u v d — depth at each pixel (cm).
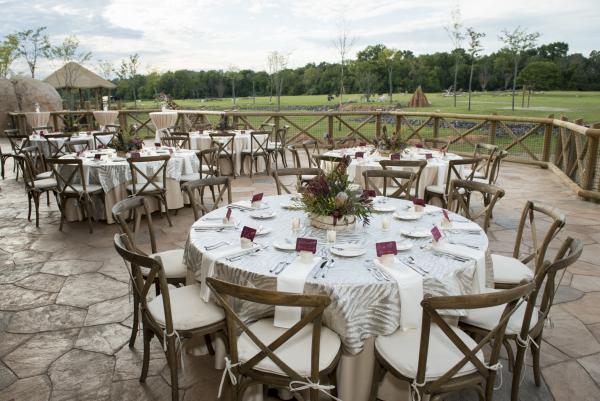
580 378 229
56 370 237
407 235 244
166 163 483
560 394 217
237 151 792
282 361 169
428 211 300
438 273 196
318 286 184
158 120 747
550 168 817
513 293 155
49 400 214
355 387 198
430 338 192
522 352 198
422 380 167
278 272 194
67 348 257
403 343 187
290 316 194
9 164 919
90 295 324
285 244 226
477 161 468
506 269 268
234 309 208
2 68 1906
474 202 595
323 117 1049
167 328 201
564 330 275
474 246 229
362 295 184
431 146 813
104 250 416
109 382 228
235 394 181
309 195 258
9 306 307
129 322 287
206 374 233
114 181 485
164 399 215
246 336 193
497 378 228
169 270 268
